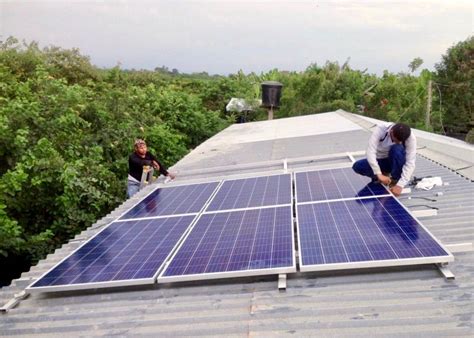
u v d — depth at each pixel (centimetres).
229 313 353
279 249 405
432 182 618
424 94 3841
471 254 404
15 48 1864
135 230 521
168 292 392
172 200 647
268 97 2655
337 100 3419
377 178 580
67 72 2092
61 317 374
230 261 398
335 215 476
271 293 372
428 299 336
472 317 308
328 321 325
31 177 816
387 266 372
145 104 1778
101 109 1319
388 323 315
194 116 2089
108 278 398
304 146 1199
